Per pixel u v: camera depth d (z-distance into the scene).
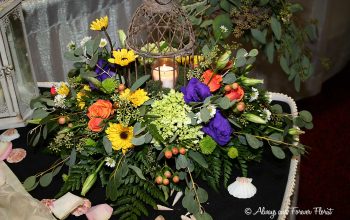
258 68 2.17
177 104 0.92
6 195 0.89
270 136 1.00
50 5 1.50
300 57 1.30
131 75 1.06
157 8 0.96
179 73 1.07
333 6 2.42
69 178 0.94
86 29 1.62
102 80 1.00
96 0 1.59
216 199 0.96
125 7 1.67
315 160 2.05
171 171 0.93
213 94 0.96
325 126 2.26
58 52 1.60
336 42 2.60
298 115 1.09
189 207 0.89
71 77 1.08
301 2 2.09
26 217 0.86
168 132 0.89
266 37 1.24
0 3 1.06
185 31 1.03
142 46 1.04
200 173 0.97
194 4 1.24
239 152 0.99
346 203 1.81
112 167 0.95
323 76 2.59
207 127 0.93
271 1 1.17
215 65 0.99
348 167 2.01
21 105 1.16
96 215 0.90
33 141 1.05
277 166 1.05
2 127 1.17
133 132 0.90
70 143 0.96
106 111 0.91
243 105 0.93
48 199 0.95
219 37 1.12
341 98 2.50
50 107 1.13
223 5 1.17
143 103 0.93
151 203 0.91
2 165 1.02
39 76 1.60
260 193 0.97
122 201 0.90
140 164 0.94
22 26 1.12
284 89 2.35
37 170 1.05
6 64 1.07
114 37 1.69
